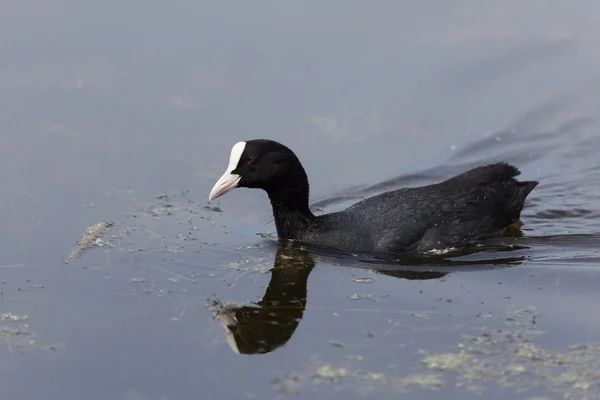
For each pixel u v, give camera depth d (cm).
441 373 986
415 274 1276
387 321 1112
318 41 2008
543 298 1175
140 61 1934
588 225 1484
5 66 1906
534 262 1309
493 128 1812
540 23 2153
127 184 1575
